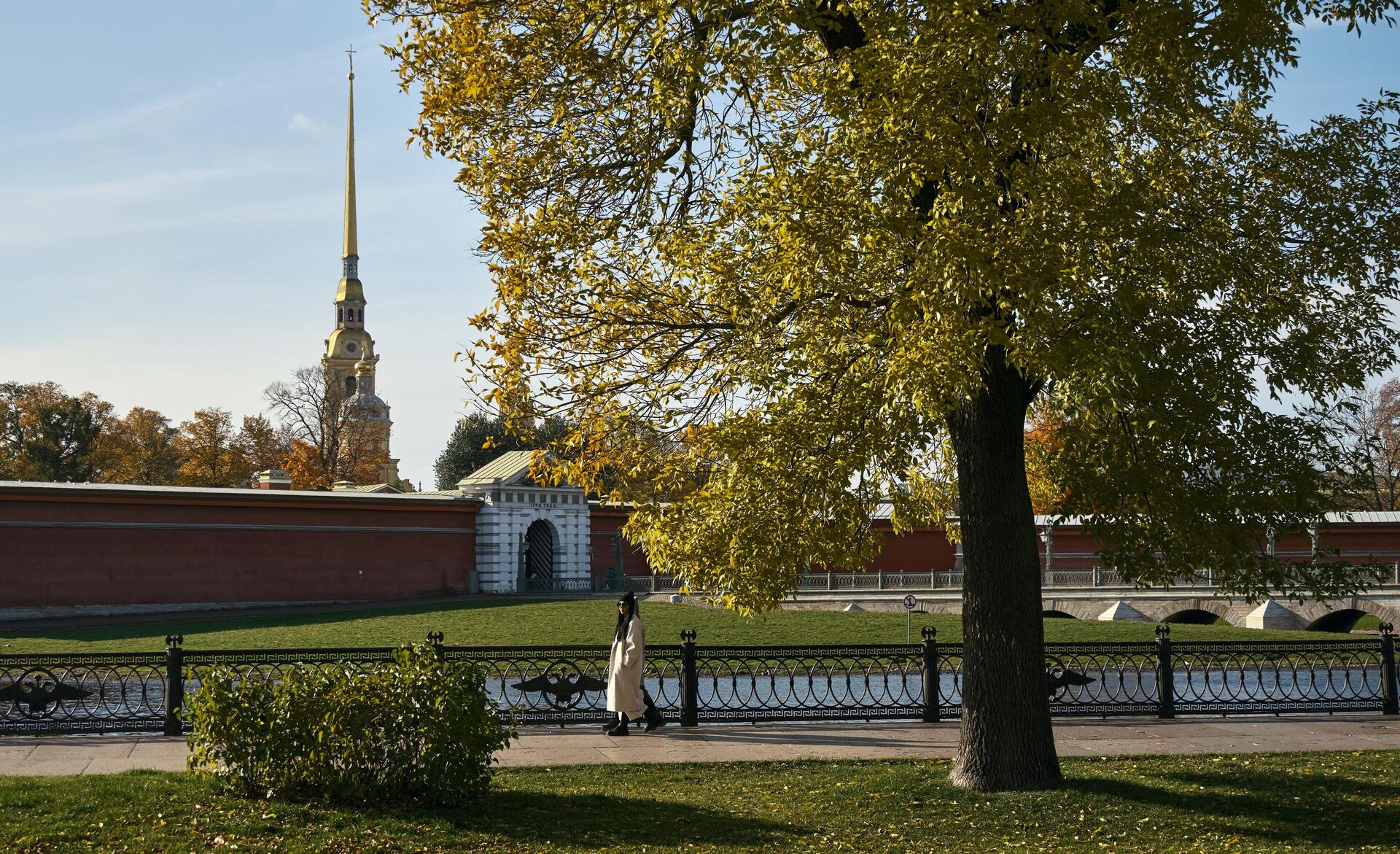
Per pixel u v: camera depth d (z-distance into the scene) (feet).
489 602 148.46
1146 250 30.19
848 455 35.58
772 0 32.48
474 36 37.14
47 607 127.54
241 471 258.98
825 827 31.40
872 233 30.73
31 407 260.21
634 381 39.78
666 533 38.93
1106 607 142.51
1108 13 32.58
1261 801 34.63
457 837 28.76
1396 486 241.96
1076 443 37.52
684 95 33.53
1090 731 49.42
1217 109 37.27
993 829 31.27
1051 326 28.68
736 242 36.55
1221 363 33.45
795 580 38.47
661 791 35.86
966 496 36.91
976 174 29.48
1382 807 33.96
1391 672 55.77
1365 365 35.35
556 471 39.68
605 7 35.17
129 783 33.65
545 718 49.80
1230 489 35.68
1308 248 36.09
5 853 26.03
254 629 114.73
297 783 31.83
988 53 29.01
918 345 29.12
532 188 37.55
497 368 38.22
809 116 39.32
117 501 133.49
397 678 32.30
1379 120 36.52
